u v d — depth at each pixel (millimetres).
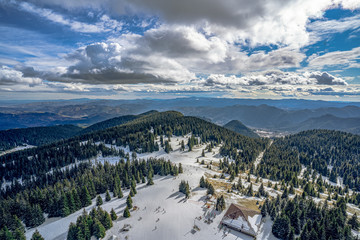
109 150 162000
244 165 137250
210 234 59281
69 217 70000
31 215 64812
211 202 78000
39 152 173000
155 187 93625
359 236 60156
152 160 124312
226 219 63656
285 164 155625
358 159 196625
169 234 59594
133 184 90938
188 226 63219
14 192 113750
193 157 152875
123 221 66312
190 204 76625
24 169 146000
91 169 122812
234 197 83812
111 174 98875
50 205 70875
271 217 66625
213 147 181125
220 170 124812
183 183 88000
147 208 74312
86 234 55719
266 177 126438
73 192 75312
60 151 164875
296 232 59594
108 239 57469
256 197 85562
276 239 57156
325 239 50656
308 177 143250
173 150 166750
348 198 99312
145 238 58000
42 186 117500
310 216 64188
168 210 72625
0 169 146625
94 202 80625
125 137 184875
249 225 59719
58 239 58344
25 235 61188
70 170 131000
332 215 58812
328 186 125562
